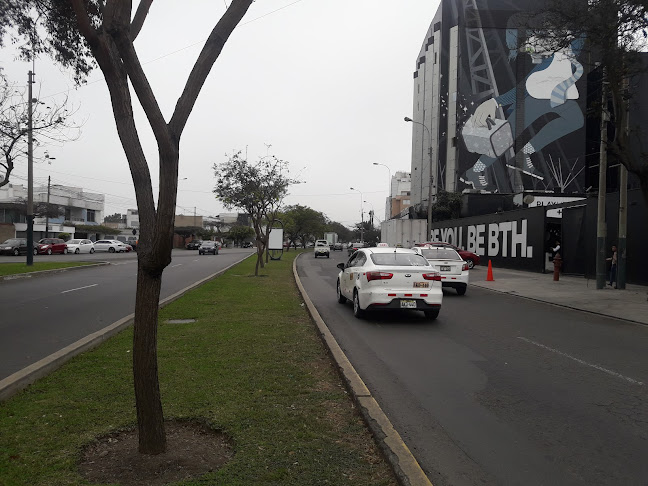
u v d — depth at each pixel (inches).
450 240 1621.6
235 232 3572.8
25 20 417.7
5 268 947.3
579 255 941.2
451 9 2276.1
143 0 176.9
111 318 413.4
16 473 138.0
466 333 383.9
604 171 703.7
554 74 2114.9
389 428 173.0
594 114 614.2
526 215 1108.5
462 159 2153.1
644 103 1264.8
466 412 207.3
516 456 165.6
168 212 142.6
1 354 285.6
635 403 220.7
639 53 501.4
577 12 487.2
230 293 577.9
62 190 2805.1
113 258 1547.7
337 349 288.5
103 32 148.8
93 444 159.6
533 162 2112.5
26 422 175.5
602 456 166.2
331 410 195.6
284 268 1103.6
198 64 154.1
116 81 154.0
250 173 892.0
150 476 139.6
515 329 405.1
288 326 368.2
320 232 3302.2
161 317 401.4
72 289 642.8
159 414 155.0
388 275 420.8
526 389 239.9
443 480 149.0
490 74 2146.9
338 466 148.3
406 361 292.0
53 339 328.8
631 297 621.9
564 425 193.8
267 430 172.7
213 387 217.0
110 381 224.1
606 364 291.0
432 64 2524.6
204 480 136.6
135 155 154.0
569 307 545.0
